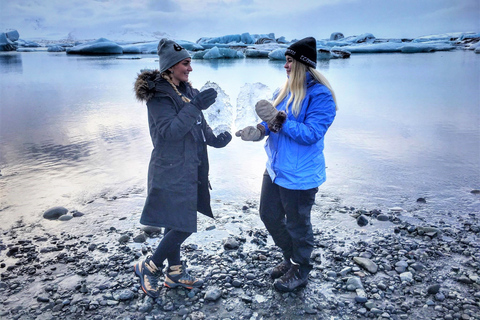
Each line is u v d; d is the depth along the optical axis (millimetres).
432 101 11320
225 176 5512
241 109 3145
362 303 2924
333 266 3406
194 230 2830
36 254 3521
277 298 2994
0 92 13523
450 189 4996
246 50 37562
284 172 2803
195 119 2689
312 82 2814
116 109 10344
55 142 7105
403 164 5930
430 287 3014
